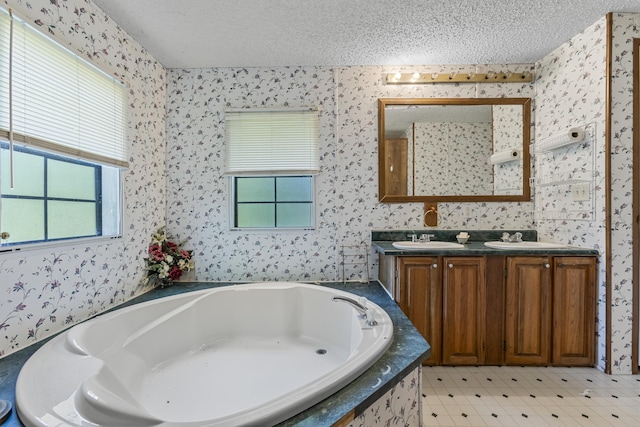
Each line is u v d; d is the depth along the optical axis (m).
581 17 1.99
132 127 2.13
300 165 2.60
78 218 1.78
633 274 2.00
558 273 2.11
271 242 2.62
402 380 1.24
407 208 2.62
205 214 2.63
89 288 1.73
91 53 1.74
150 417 0.86
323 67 2.60
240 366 1.82
